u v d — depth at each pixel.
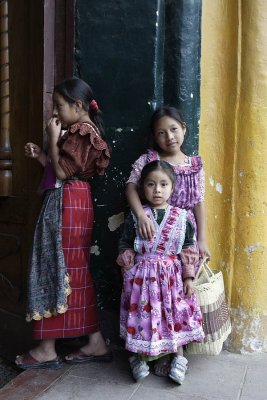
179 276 2.31
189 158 2.50
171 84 2.59
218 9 2.72
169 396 2.20
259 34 2.63
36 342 2.88
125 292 2.33
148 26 2.54
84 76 2.66
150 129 2.54
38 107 2.73
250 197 2.69
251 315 2.71
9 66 2.94
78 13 2.63
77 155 2.35
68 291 2.38
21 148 2.90
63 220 2.41
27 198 2.87
